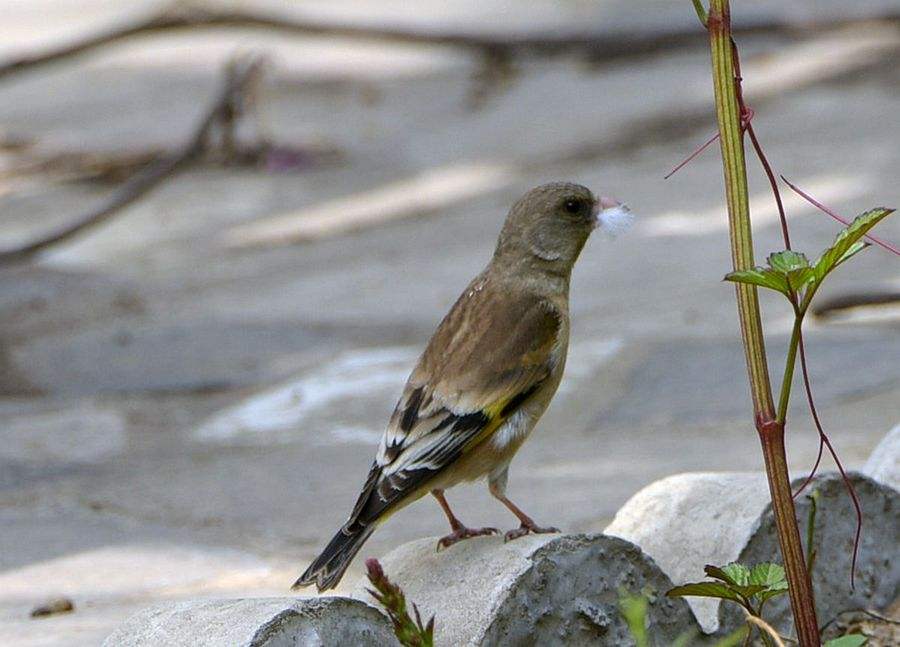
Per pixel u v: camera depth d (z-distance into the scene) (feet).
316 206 66.39
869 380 38.09
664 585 20.33
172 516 32.60
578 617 19.63
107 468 37.55
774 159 62.18
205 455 38.24
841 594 22.71
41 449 39.78
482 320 23.24
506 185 65.82
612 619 19.88
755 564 21.94
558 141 71.10
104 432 40.93
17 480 36.99
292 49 96.73
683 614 20.51
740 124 17.01
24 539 31.48
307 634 17.98
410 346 46.70
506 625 19.04
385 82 87.04
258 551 29.53
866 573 22.99
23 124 84.69
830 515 22.63
